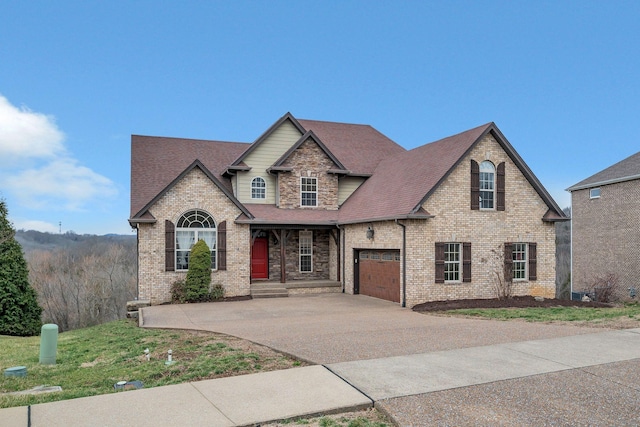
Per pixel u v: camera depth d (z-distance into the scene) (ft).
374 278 65.16
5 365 31.71
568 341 33.24
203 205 62.75
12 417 19.22
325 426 18.79
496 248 60.08
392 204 61.16
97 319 120.26
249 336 36.45
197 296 60.29
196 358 29.96
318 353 29.96
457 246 58.65
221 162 78.95
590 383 23.75
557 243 137.49
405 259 55.98
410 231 56.03
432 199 56.75
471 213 58.90
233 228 64.28
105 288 123.65
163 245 60.64
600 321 42.01
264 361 28.55
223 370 26.68
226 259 63.62
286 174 73.31
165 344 35.35
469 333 36.68
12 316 55.06
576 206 92.99
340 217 71.72
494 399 21.47
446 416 19.53
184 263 62.28
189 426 18.37
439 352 30.09
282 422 19.10
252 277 73.26
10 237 55.98
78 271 126.11
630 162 87.56
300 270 75.66
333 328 39.70
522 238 61.62
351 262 69.62
